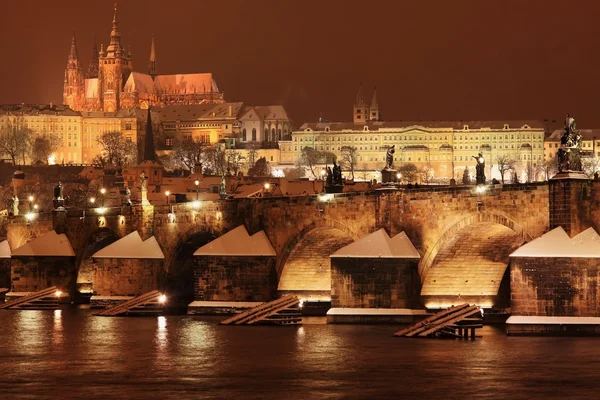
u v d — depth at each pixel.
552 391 193.00
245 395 195.25
